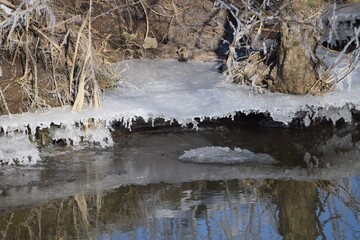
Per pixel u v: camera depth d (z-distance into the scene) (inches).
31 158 353.7
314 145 372.2
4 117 360.8
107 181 333.7
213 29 461.7
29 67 376.2
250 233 286.7
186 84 413.4
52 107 375.2
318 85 391.5
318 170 344.8
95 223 297.1
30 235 287.0
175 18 460.4
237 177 337.1
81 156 360.2
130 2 454.6
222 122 390.6
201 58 455.8
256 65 410.0
